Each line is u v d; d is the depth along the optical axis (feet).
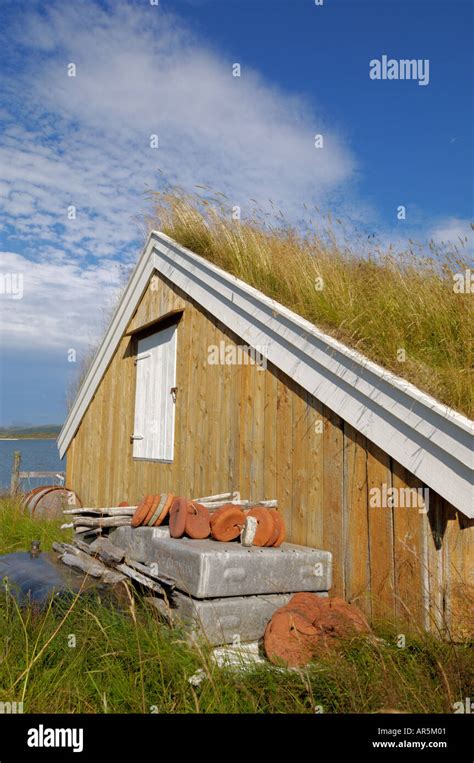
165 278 25.94
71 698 10.65
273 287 19.61
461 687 9.77
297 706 9.83
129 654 11.34
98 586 14.60
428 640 11.10
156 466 25.20
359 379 14.42
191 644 11.51
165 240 25.13
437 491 12.13
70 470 34.71
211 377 21.62
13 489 38.68
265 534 14.57
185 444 22.95
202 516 15.37
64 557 17.20
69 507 31.27
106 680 11.09
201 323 22.66
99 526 17.94
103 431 31.12
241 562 13.28
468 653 10.54
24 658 11.32
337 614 12.21
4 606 14.01
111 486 29.48
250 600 13.26
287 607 12.76
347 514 14.74
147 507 16.03
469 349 14.40
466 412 12.51
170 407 24.44
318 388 15.87
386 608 13.24
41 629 12.00
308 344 16.22
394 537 13.34
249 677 10.82
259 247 21.52
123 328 29.53
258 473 18.37
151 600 13.85
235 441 19.74
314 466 16.03
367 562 13.99
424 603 12.39
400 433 13.21
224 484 20.10
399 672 10.06
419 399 12.57
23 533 26.94
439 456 12.21
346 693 9.90
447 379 13.52
